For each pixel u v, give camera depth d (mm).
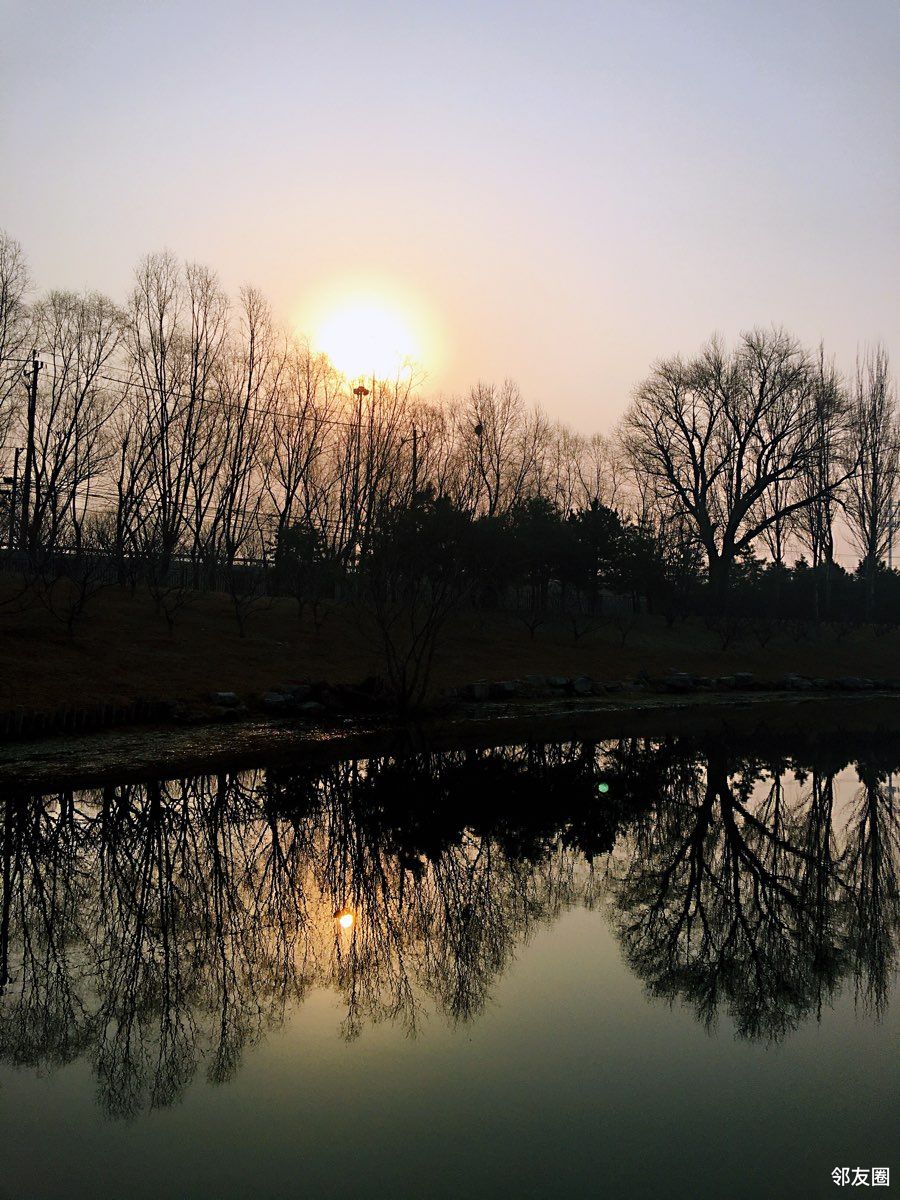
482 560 30312
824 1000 6391
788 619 45688
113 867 9828
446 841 11344
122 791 13242
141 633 23141
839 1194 3934
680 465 45594
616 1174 4074
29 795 12773
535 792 14703
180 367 33125
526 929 7957
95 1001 6246
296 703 20656
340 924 8016
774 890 9367
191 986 6527
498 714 23891
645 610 45875
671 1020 5984
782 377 42906
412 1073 5141
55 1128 4535
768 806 13891
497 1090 4941
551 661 31188
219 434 33250
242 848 10734
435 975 6789
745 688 32875
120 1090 4945
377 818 12602
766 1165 4172
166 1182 4004
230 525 33000
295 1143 4352
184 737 16984
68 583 27109
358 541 30516
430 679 25812
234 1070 5188
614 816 13023
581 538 37906
